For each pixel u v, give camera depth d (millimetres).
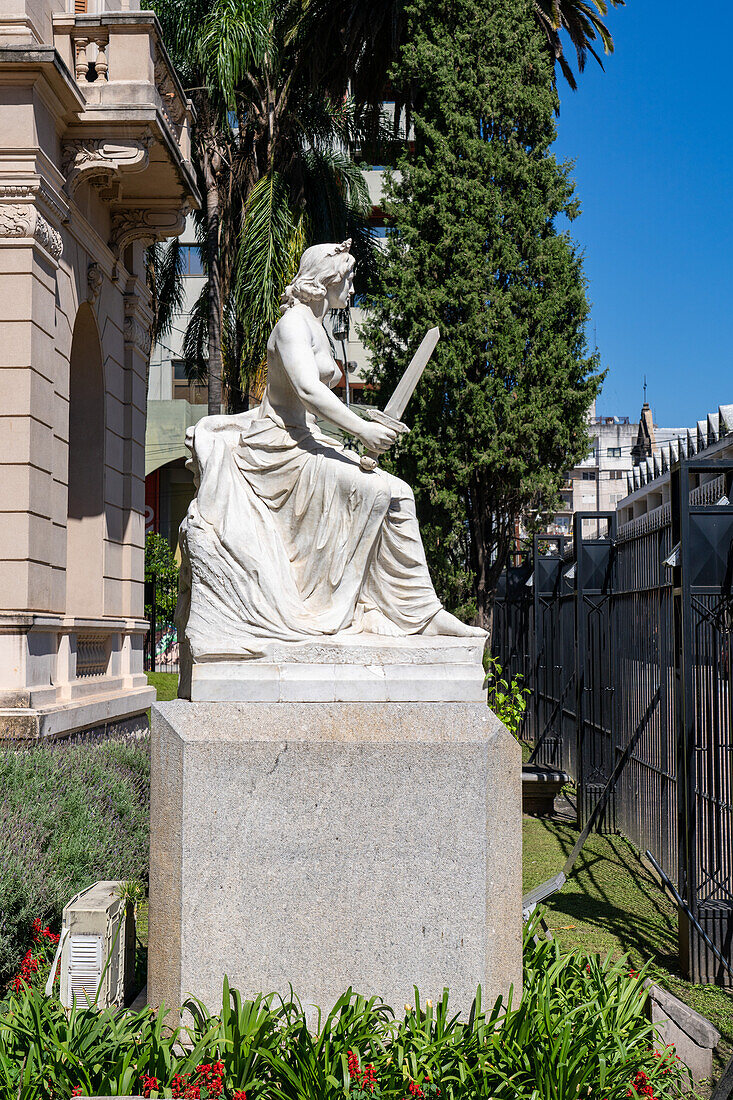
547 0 19359
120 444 13039
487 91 16031
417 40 16641
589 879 7645
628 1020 3953
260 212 16781
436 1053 3539
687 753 5781
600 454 47156
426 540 15727
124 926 4551
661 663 7520
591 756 10086
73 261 10750
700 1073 4113
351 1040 3570
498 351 15211
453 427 15375
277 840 3953
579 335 15992
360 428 4301
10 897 4961
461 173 15859
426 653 4191
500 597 16922
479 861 3959
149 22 10250
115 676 12711
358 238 20547
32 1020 3779
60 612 10195
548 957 4496
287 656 4141
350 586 4367
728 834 6086
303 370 4324
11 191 9219
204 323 20156
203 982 3910
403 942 3936
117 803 7277
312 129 19484
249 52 16109
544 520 15773
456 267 15617
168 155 11031
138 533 13703
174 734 3998
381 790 3967
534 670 13352
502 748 4055
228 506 4418
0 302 9258
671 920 6594
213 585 4289
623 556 9258
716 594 5875
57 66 9109
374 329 16109
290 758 3957
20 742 8727
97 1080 3387
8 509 9156
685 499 5887
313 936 3930
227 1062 3480
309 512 4406
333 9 18719
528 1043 3609
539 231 15969
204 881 3936
